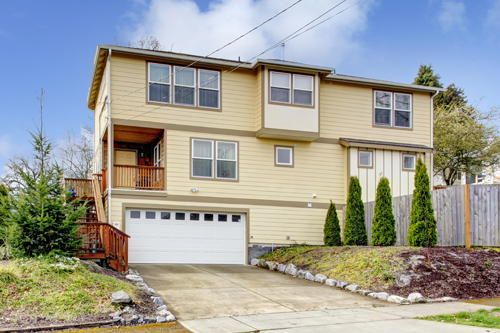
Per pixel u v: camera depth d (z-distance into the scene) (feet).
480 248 43.80
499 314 30.35
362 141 64.85
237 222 60.03
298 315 31.27
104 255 43.47
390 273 39.65
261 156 61.52
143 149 67.15
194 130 58.75
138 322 28.50
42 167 51.72
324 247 55.88
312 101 62.03
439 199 47.62
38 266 33.88
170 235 56.80
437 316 30.09
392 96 68.49
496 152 102.06
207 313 31.58
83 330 26.50
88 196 58.29
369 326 27.94
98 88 67.77
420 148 66.49
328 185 64.03
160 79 57.98
